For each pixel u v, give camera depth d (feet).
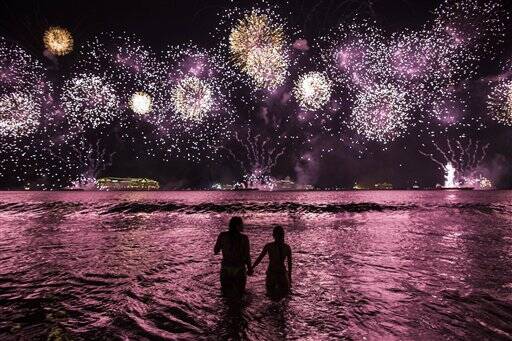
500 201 115.65
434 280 28.17
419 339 18.07
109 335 18.60
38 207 96.68
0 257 37.17
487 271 30.89
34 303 23.31
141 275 30.04
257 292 25.13
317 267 32.58
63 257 37.17
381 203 106.52
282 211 87.35
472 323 19.94
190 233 54.75
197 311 21.75
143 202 112.27
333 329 19.19
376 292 25.31
